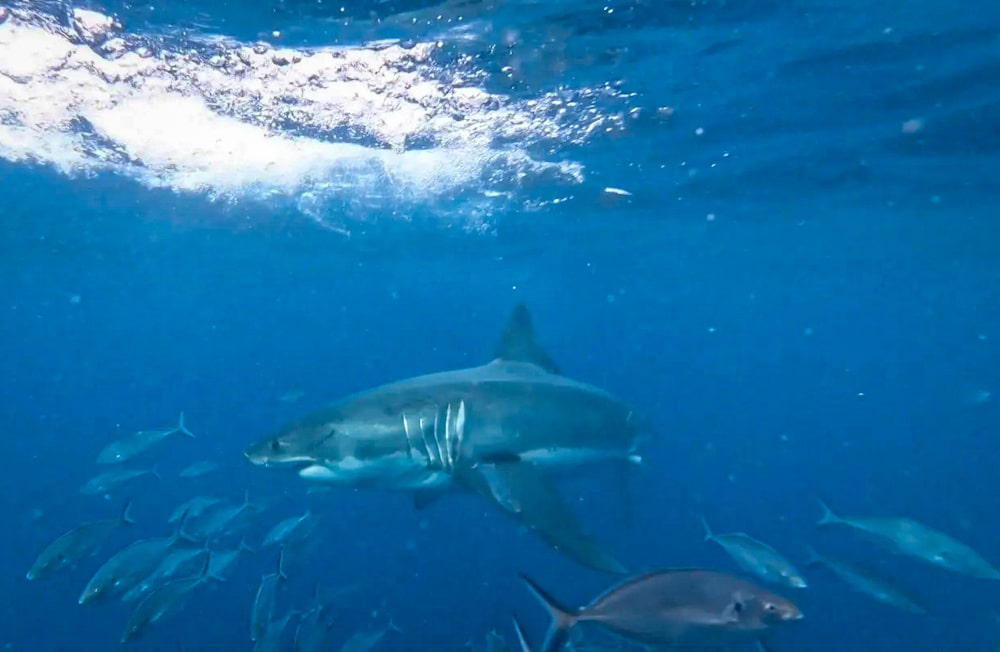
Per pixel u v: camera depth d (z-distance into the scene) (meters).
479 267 42.28
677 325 95.62
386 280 47.47
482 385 7.48
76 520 32.28
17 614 19.33
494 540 23.52
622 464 9.71
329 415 6.38
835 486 44.69
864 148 17.86
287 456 6.19
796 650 16.48
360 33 10.64
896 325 83.62
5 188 20.36
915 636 17.11
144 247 31.16
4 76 12.52
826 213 26.06
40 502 37.88
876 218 26.81
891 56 12.16
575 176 20.39
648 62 12.20
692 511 31.36
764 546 8.35
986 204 23.91
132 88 13.04
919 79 13.19
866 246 33.06
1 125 15.40
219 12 9.89
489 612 17.50
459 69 12.20
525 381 8.06
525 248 34.78
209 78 12.49
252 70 12.10
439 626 16.81
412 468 6.54
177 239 29.56
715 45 11.59
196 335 96.06
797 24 10.91
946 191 22.38
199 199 22.41
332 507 30.14
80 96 13.54
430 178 20.31
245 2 9.60
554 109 14.59
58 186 20.39
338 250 33.94
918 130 16.33
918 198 23.41
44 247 30.02
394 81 12.70
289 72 12.21
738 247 33.94
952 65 12.52
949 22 10.88
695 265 40.22
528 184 21.25
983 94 13.95
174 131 15.75
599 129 16.03
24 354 101.69
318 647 8.76
